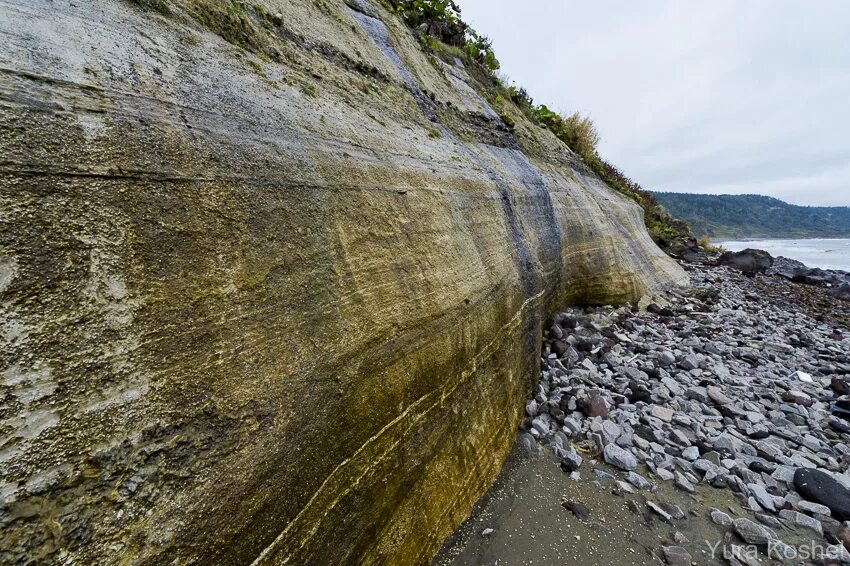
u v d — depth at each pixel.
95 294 1.15
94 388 1.10
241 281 1.55
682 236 18.25
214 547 1.24
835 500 3.21
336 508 1.75
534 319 4.86
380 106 3.67
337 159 2.33
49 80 1.27
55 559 0.94
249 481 1.38
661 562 2.70
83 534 1.00
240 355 1.47
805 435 4.23
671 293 9.80
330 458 1.75
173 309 1.32
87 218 1.19
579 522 2.97
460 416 2.89
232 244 1.56
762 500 3.26
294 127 2.20
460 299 3.01
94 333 1.13
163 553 1.12
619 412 4.47
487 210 4.04
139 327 1.22
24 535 0.92
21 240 1.05
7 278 1.00
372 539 1.98
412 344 2.41
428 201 3.05
